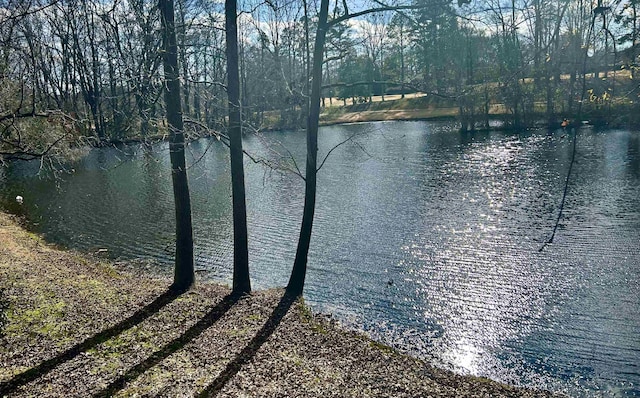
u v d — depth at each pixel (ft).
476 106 147.64
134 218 74.38
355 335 36.52
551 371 32.04
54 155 39.58
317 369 30.76
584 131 123.44
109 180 104.27
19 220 75.51
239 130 40.83
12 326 35.78
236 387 28.02
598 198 69.87
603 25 21.97
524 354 34.09
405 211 70.03
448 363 33.24
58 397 26.73
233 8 38.34
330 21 38.88
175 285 44.57
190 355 31.91
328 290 45.27
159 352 32.17
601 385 30.40
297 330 36.40
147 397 26.78
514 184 82.07
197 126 47.65
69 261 54.70
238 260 43.19
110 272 51.29
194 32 42.52
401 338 36.55
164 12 36.68
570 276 45.50
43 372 29.37
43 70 45.24
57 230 69.31
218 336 34.83
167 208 79.87
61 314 37.99
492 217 64.80
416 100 228.84
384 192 81.97
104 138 45.06
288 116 160.04
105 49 47.11
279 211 73.26
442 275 47.52
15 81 38.60
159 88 37.45
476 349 34.99
